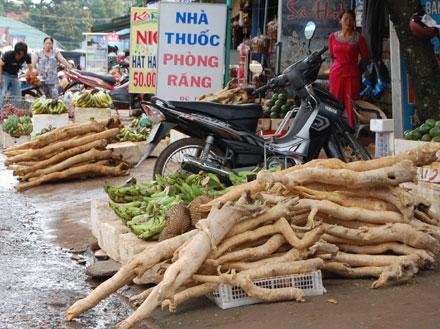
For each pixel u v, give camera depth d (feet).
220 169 24.44
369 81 36.78
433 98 26.78
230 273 15.48
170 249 15.67
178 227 17.98
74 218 26.86
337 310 15.06
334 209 17.03
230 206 15.53
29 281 19.26
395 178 17.19
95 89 64.28
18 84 60.49
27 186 33.50
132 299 16.15
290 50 41.19
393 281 16.80
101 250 21.53
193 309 15.97
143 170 36.81
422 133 24.99
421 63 26.68
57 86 61.67
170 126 25.82
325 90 26.73
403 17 26.61
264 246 15.92
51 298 17.81
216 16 35.24
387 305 15.29
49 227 25.70
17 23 196.95
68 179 34.78
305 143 26.40
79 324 15.92
